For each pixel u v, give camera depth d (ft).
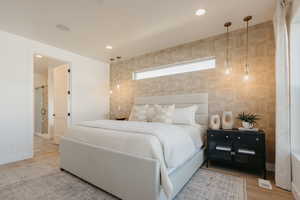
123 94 14.96
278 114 6.29
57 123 13.92
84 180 6.68
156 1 6.70
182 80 11.21
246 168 8.12
